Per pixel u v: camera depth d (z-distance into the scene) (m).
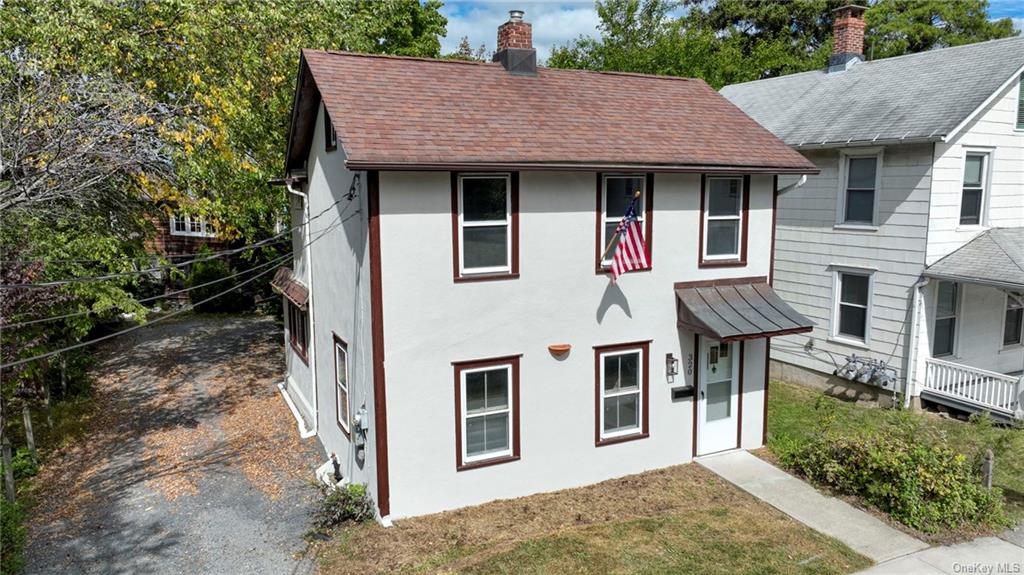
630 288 11.27
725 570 8.50
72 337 15.73
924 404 15.06
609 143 10.99
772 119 18.42
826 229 16.62
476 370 10.25
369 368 9.88
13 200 11.22
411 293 9.66
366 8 20.55
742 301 11.84
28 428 12.50
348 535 9.64
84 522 10.34
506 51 12.59
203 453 13.20
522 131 10.66
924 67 16.58
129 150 13.42
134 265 16.52
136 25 14.77
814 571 8.51
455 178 9.73
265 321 26.86
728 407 12.54
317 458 12.91
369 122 9.75
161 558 9.23
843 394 16.39
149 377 18.67
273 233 24.17
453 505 10.31
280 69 16.47
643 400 11.64
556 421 10.93
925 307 14.71
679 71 30.61
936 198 14.28
